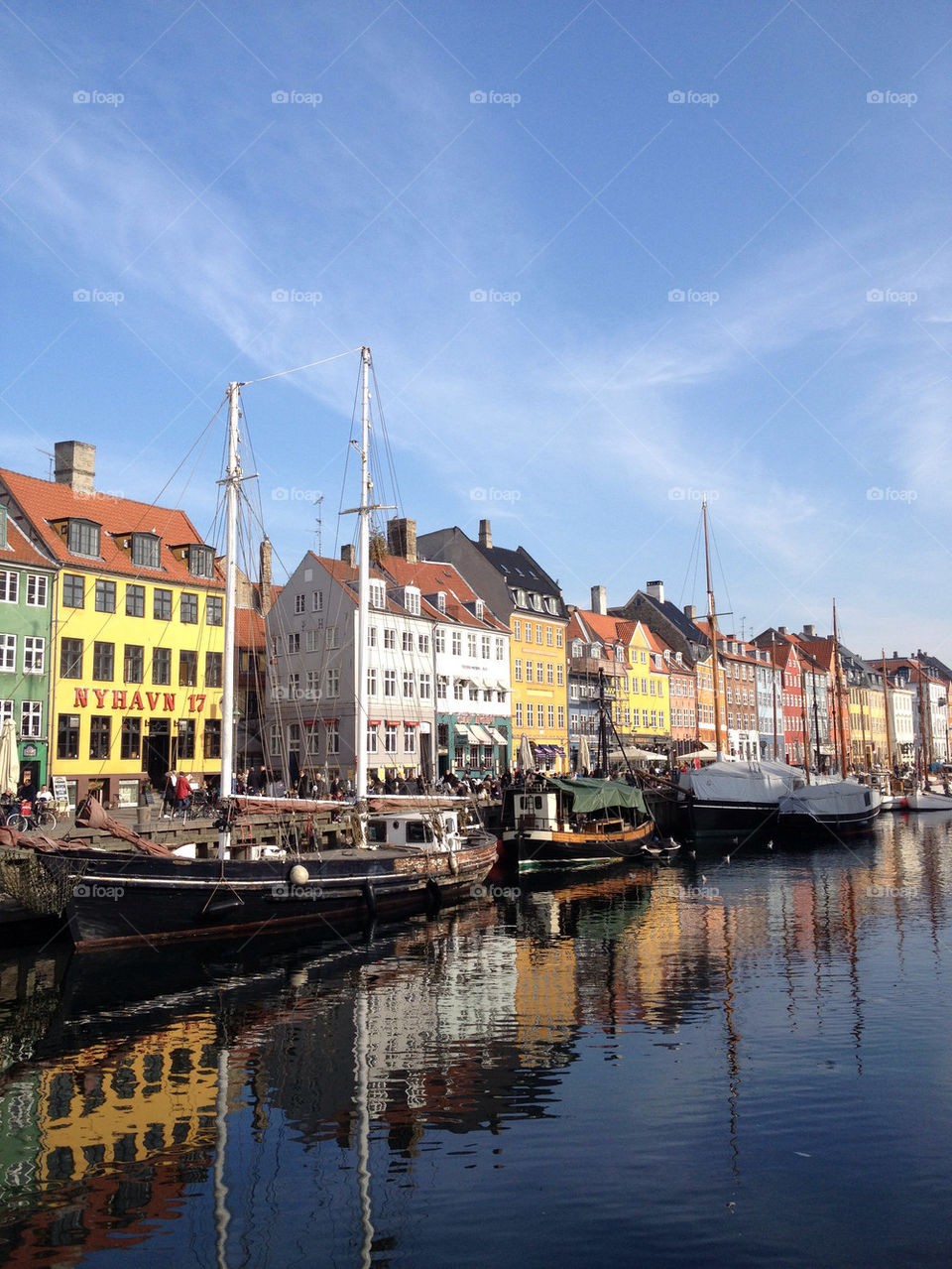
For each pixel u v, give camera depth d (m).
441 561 66.75
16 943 23.62
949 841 54.62
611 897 33.78
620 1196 10.55
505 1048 15.85
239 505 28.16
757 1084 13.91
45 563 39.66
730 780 54.81
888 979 20.25
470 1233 9.78
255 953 23.42
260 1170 11.31
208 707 47.69
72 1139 12.26
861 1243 9.49
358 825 31.48
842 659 131.75
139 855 22.58
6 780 29.38
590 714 71.75
